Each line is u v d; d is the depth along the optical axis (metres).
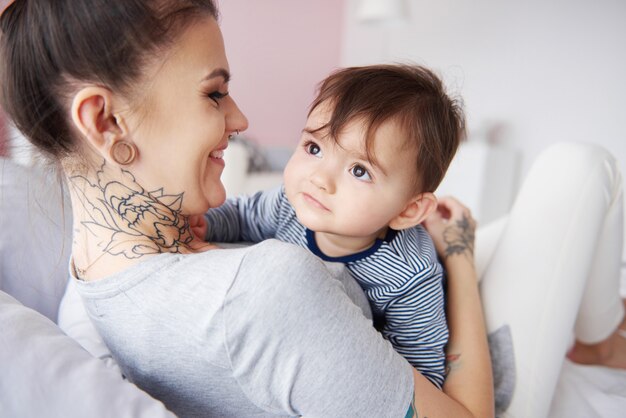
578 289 0.94
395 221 0.76
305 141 0.72
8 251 0.88
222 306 0.47
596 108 3.04
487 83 3.56
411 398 0.52
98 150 0.53
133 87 0.52
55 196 0.76
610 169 0.99
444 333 0.75
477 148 3.10
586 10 3.02
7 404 0.44
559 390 1.10
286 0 4.37
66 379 0.48
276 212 0.85
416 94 0.72
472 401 0.72
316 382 0.47
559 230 0.95
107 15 0.49
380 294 0.74
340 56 4.82
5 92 0.54
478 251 1.26
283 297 0.47
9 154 0.71
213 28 0.57
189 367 0.52
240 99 4.36
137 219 0.59
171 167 0.57
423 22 3.97
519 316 0.94
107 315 0.56
